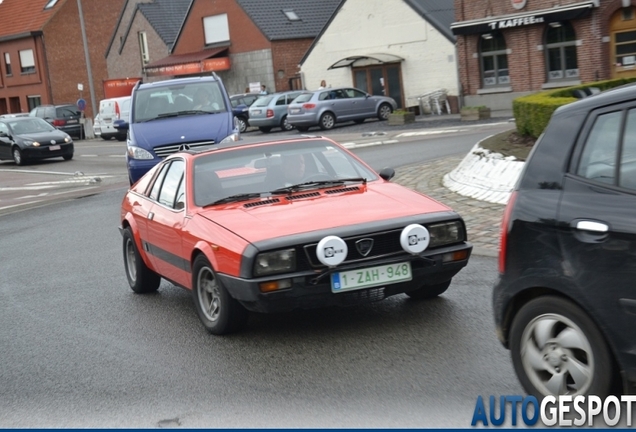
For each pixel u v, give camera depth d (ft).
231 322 24.43
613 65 108.37
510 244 17.34
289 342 23.84
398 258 23.03
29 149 108.17
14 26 216.74
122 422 18.88
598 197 16.01
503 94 120.06
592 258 15.84
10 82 220.23
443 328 23.77
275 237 22.74
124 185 74.23
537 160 17.22
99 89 214.48
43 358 24.53
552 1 110.93
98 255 41.06
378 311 26.20
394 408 18.24
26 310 30.94
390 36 138.21
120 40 204.44
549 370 16.92
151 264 30.14
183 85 62.18
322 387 19.99
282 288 22.33
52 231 50.80
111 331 26.86
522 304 17.72
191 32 177.58
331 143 28.63
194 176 27.02
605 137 16.29
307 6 170.09
